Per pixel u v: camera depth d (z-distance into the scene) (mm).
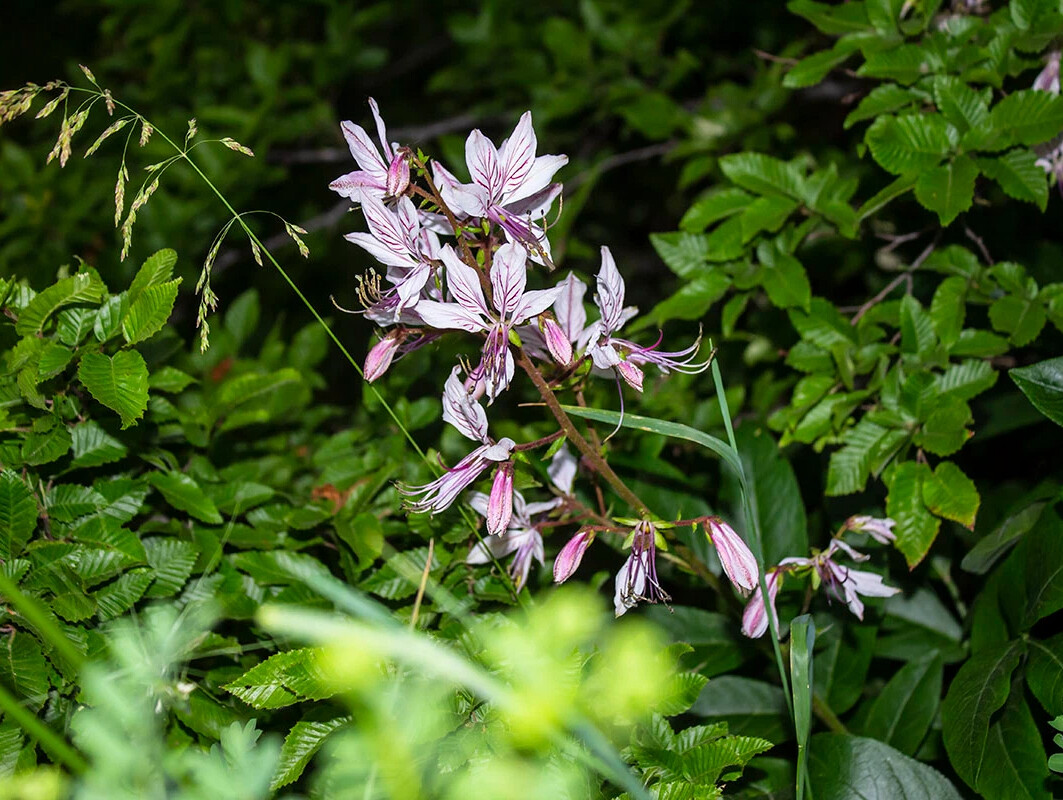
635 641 548
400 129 1334
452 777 557
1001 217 818
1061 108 699
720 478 760
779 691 707
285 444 833
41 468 660
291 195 1297
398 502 704
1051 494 688
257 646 646
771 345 862
